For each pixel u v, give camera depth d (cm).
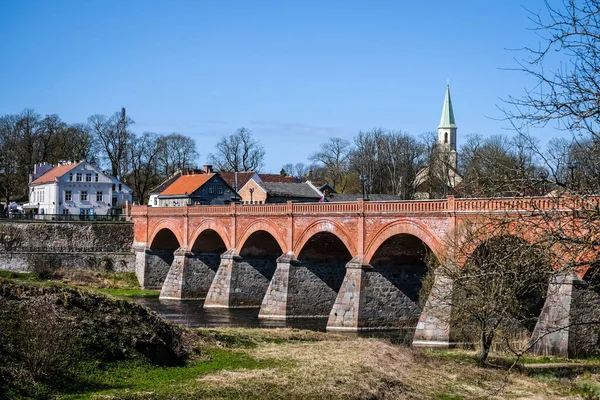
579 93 1684
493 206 4572
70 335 3206
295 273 6600
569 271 1738
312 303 6631
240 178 13062
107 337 3419
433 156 10800
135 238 9706
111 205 12112
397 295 5859
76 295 3681
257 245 7575
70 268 9081
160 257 9275
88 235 9606
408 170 11894
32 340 2931
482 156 2656
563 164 1812
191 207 8375
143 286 9081
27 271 8844
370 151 12812
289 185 11794
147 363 3378
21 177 14312
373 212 5669
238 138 15438
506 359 4081
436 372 3759
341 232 6028
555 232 1742
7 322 3169
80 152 14712
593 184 1755
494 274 1892
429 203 5125
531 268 1795
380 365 3709
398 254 5816
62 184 11688
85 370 3089
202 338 4156
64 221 9544
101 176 12000
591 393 3306
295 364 3641
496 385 3500
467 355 4212
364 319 5681
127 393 2873
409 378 3578
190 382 3147
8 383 2744
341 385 3253
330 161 15262
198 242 8381
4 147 14225
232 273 7444
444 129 14412
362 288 5712
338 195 11794
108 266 9281
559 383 3522
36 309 3145
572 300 3703
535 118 1708
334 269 6806
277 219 6850
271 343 4312
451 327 4625
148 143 14638
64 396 2778
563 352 3994
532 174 1912
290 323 6269
